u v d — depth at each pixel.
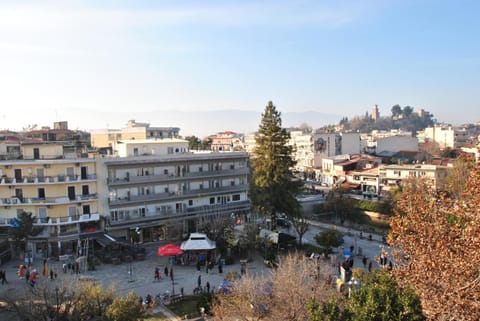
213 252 62.31
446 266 21.84
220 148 161.00
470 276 21.44
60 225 66.00
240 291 37.88
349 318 22.70
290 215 75.00
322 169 149.25
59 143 75.31
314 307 24.00
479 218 22.28
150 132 114.00
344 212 94.81
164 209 76.38
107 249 64.25
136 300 37.53
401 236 25.31
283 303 35.91
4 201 65.38
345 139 166.00
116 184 70.44
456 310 21.03
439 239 23.23
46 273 54.03
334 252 66.12
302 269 41.03
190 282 52.66
